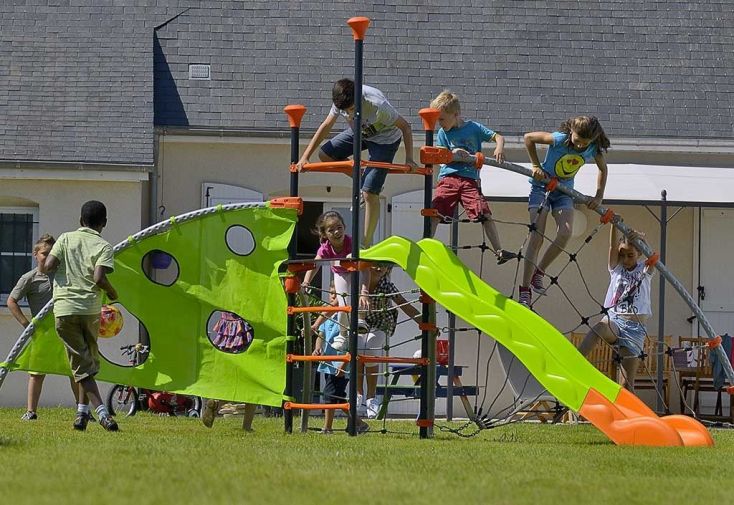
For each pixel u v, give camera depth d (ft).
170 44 255.09
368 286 156.76
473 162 150.71
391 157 151.33
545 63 257.75
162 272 233.55
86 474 94.12
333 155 154.10
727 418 222.89
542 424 196.13
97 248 143.43
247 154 239.91
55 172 230.68
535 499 88.17
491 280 238.68
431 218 150.61
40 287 173.99
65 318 142.41
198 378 152.66
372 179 150.30
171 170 238.68
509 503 85.56
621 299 171.32
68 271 143.64
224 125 239.50
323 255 156.97
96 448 115.24
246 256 153.69
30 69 249.55
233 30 257.75
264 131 237.45
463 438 152.76
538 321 147.54
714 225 242.37
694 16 269.03
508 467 108.99
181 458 107.65
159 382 152.05
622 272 171.94
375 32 258.78
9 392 230.07
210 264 153.79
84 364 144.66
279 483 92.07
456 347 236.02
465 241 238.68
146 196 240.12
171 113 241.76
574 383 141.79
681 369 229.86
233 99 245.86
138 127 237.45
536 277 160.25
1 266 234.99
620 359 172.04
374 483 93.97
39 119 239.50
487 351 236.43
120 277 152.35
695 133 247.50
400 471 102.78
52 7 260.83
